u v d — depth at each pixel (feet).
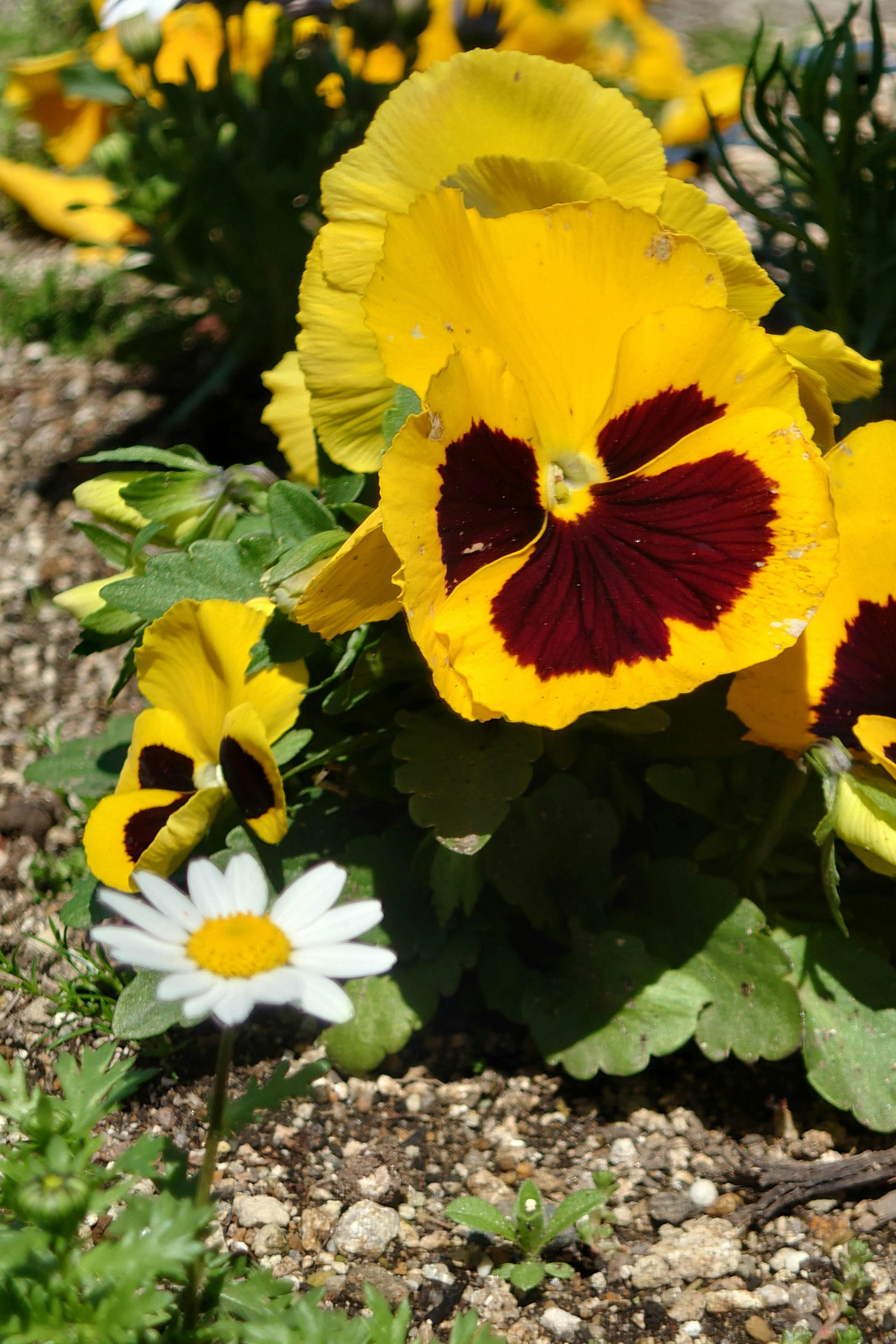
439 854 2.32
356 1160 2.33
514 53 2.26
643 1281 2.25
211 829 2.37
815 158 2.58
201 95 2.93
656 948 2.34
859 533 2.28
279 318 3.07
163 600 2.35
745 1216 2.29
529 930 2.41
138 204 3.14
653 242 2.22
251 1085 2.15
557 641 2.21
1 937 2.48
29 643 2.79
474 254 2.22
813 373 2.29
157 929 2.08
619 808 2.40
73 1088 2.09
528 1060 2.40
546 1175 2.31
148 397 3.37
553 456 2.27
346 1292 2.25
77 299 3.77
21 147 4.50
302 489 2.33
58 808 2.60
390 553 2.23
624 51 3.42
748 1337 2.23
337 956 2.09
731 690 2.29
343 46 3.03
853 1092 2.29
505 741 2.30
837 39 2.58
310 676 2.38
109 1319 2.04
